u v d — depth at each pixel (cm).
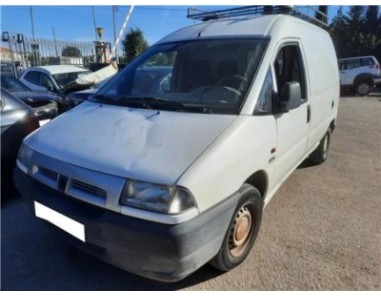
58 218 224
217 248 221
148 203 193
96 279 253
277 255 282
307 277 257
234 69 289
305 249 292
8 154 359
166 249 190
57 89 857
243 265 268
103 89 331
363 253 288
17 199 372
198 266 208
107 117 269
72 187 220
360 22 2705
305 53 365
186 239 191
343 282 252
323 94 429
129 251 198
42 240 296
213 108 257
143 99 289
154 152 213
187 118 248
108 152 220
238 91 267
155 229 189
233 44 305
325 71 446
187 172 197
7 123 357
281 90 292
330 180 460
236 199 229
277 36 306
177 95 289
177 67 320
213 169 209
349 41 2678
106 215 202
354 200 395
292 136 327
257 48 293
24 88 594
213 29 339
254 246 294
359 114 1081
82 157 221
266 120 269
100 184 204
